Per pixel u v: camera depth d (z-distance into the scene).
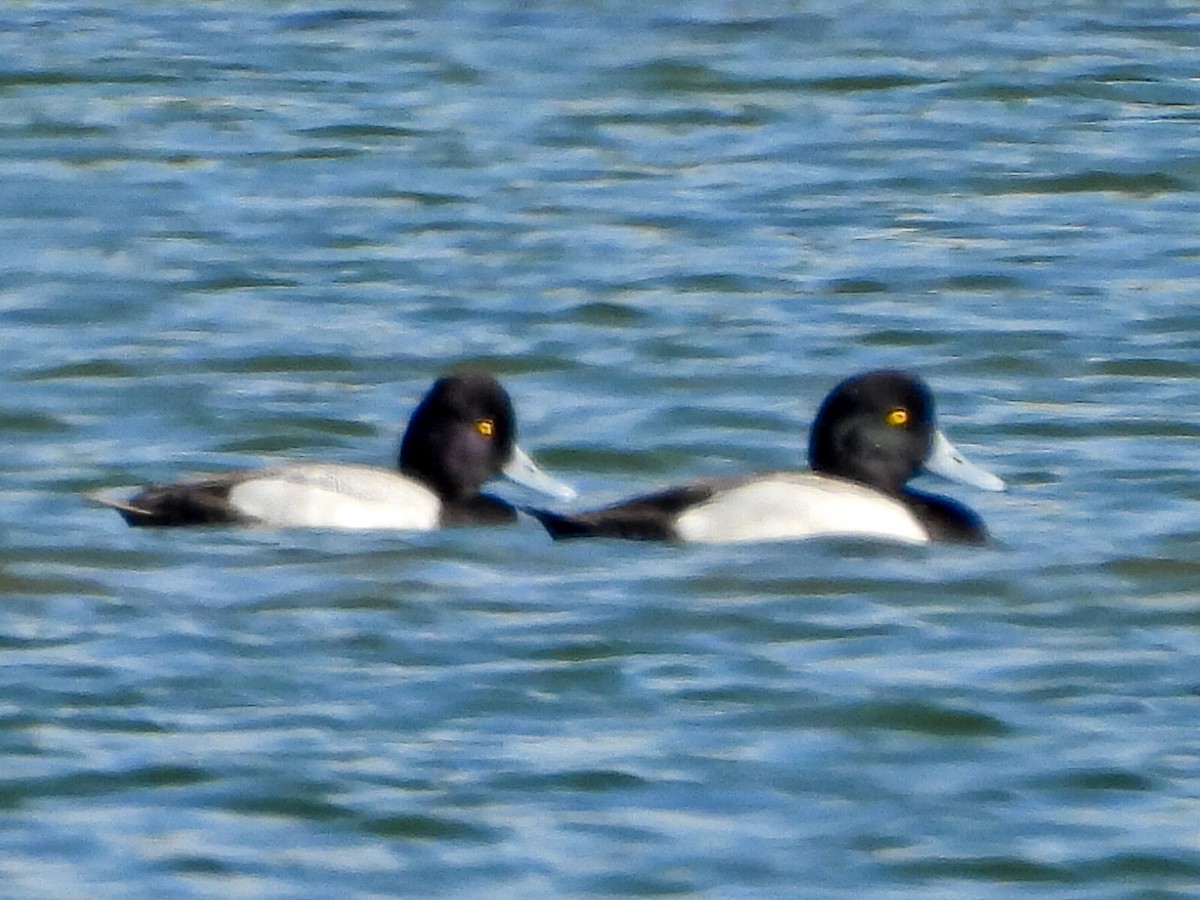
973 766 12.16
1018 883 10.98
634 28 33.53
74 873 10.98
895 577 14.75
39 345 20.77
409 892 10.84
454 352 20.73
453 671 13.23
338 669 13.26
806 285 22.97
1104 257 23.94
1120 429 18.50
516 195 26.17
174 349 20.69
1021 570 14.95
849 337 21.25
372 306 22.19
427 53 32.25
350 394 19.45
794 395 19.56
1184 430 18.48
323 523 15.23
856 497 15.30
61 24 33.62
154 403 19.03
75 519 15.70
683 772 12.05
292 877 10.95
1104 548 15.47
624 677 13.19
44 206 25.59
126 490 16.73
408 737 12.42
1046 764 12.15
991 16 34.03
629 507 15.30
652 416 18.91
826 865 11.09
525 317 21.88
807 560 14.95
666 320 21.80
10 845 11.25
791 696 12.94
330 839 11.32
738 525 15.12
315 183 26.55
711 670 13.30
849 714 12.72
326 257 23.83
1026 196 26.28
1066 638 13.86
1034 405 19.25
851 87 30.55
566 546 15.17
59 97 29.83
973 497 16.78
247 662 13.31
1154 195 26.38
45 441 18.00
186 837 11.33
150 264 23.50
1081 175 26.94
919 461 15.80
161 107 29.50
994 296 22.64
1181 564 15.13
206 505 15.27
